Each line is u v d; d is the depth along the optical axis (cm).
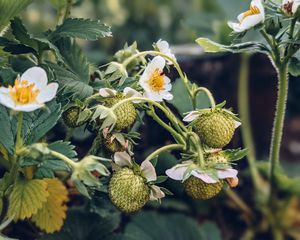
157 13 104
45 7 79
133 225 50
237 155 34
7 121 34
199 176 32
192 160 34
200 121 34
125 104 34
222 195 56
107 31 38
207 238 51
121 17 100
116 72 36
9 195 36
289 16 38
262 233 57
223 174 33
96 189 37
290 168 67
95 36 38
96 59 81
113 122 33
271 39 41
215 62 61
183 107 45
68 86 37
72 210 44
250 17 37
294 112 71
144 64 39
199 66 61
